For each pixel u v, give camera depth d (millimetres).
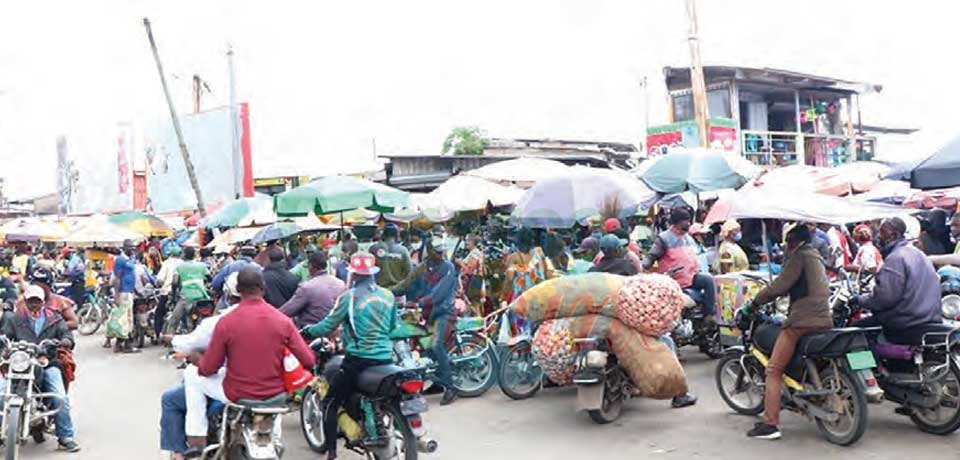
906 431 6930
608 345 7629
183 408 5820
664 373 7340
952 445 6504
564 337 7590
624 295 7465
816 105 27422
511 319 9531
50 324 7754
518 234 10414
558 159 24359
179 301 13641
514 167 14125
